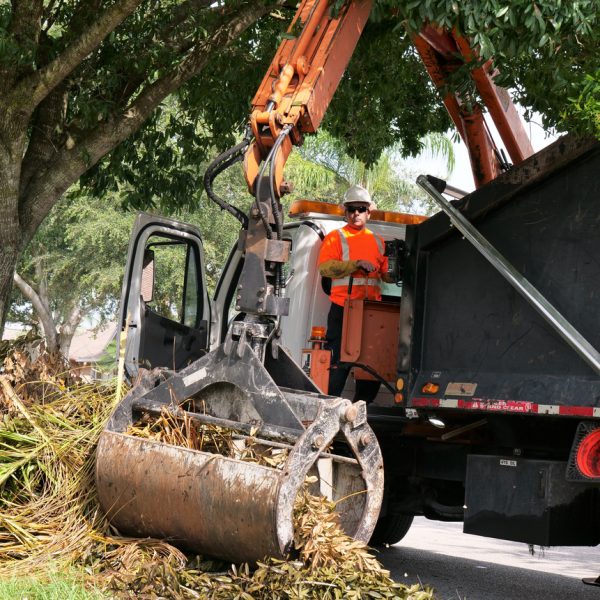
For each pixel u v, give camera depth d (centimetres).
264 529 397
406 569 675
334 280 663
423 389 551
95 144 838
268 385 444
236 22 846
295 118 496
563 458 505
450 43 661
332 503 428
